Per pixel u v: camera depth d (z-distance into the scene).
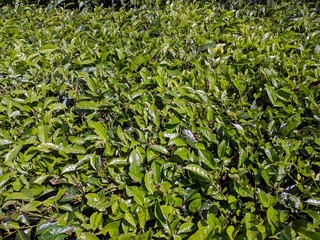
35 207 0.63
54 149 0.72
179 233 0.59
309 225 0.57
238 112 0.82
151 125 0.78
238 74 0.94
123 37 1.21
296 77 0.92
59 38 1.27
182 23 1.22
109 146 0.73
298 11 1.28
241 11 1.34
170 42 1.11
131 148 0.73
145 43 1.12
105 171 0.70
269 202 0.61
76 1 1.69
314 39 1.08
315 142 0.70
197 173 0.65
